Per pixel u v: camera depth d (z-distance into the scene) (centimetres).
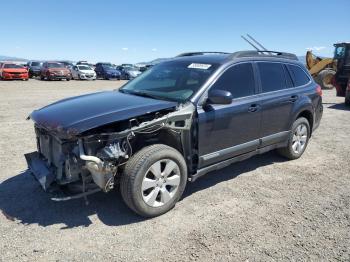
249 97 468
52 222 365
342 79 1455
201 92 412
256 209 401
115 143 349
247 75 476
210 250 318
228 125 435
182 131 391
